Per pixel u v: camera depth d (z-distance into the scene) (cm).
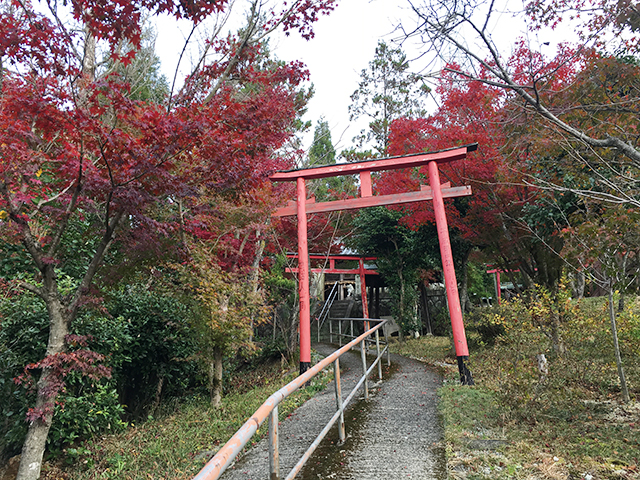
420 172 985
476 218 864
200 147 467
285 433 397
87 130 393
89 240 655
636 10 298
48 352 417
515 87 297
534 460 296
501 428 375
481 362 728
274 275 1137
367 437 361
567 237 439
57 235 435
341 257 1459
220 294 626
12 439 507
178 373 823
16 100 367
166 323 780
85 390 573
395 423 399
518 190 721
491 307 945
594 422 377
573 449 313
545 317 447
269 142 616
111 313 709
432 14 284
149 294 796
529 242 765
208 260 603
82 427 534
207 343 622
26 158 395
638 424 364
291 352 1057
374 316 1741
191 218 589
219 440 452
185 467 372
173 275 656
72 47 392
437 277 1570
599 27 314
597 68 439
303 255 757
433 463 295
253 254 924
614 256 452
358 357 997
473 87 721
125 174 425
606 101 435
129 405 782
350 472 287
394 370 758
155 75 1134
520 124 438
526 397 396
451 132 780
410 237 1295
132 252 525
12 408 528
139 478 367
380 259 1456
